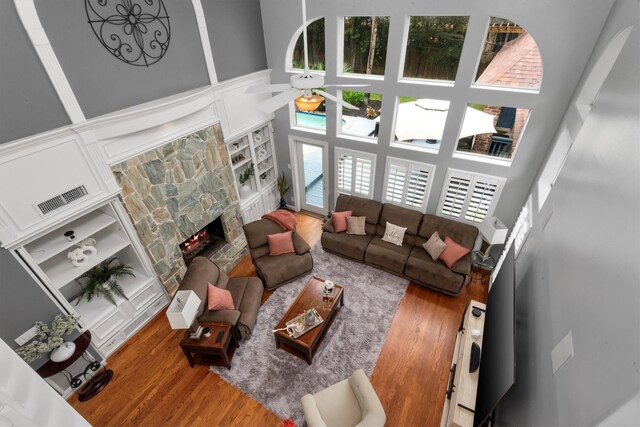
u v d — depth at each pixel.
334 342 3.81
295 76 2.54
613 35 2.49
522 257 3.16
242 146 5.18
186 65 3.83
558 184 2.57
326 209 6.22
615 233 1.38
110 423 3.13
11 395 1.13
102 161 3.21
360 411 2.78
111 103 3.17
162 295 4.31
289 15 4.48
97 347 3.58
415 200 5.11
